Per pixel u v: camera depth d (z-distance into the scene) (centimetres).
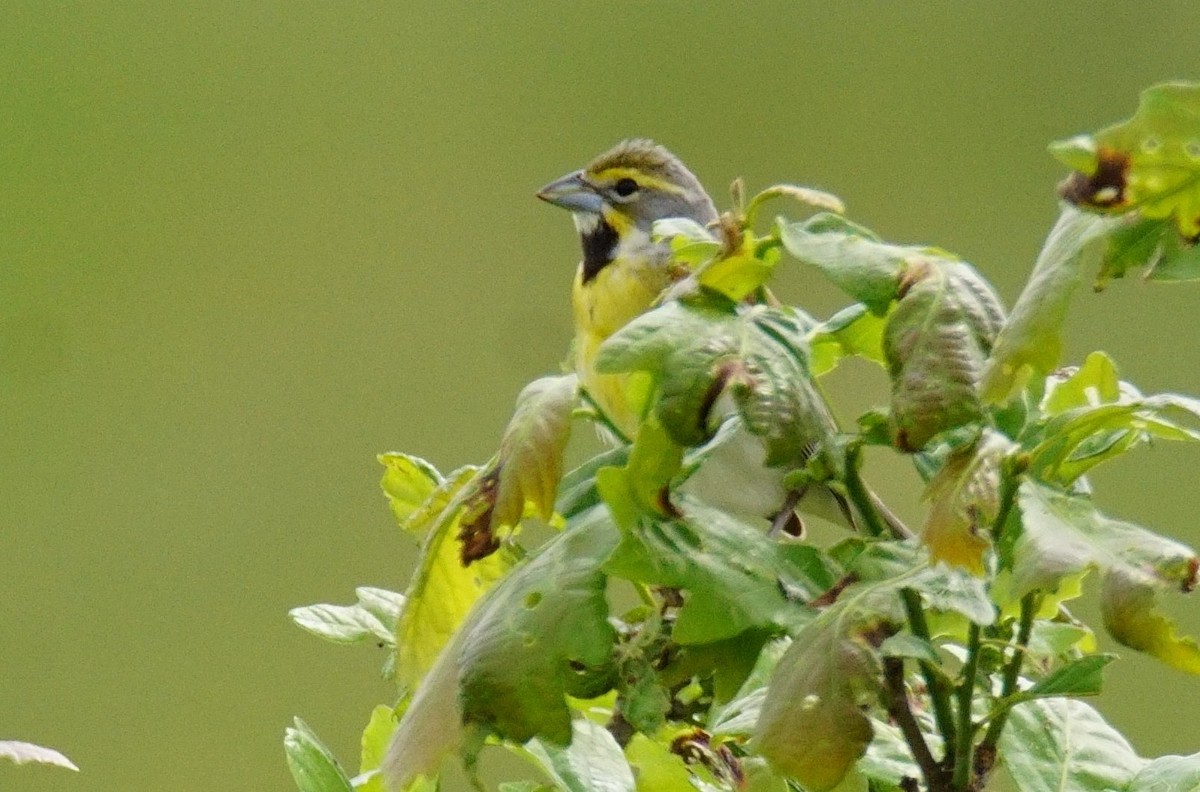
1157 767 319
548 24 1411
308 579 1294
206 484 1318
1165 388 1267
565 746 280
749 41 1395
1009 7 1384
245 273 1352
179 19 1419
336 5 1417
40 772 1230
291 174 1379
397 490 393
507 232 1381
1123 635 262
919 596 291
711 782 354
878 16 1395
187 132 1408
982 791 308
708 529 296
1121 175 267
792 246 286
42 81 1405
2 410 1330
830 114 1390
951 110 1377
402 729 289
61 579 1288
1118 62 1355
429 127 1383
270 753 1238
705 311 291
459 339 1354
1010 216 1370
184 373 1351
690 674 301
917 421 270
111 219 1368
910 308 275
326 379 1348
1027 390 315
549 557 295
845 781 319
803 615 288
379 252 1369
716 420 286
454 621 340
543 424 298
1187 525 1191
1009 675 305
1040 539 272
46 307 1351
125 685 1263
